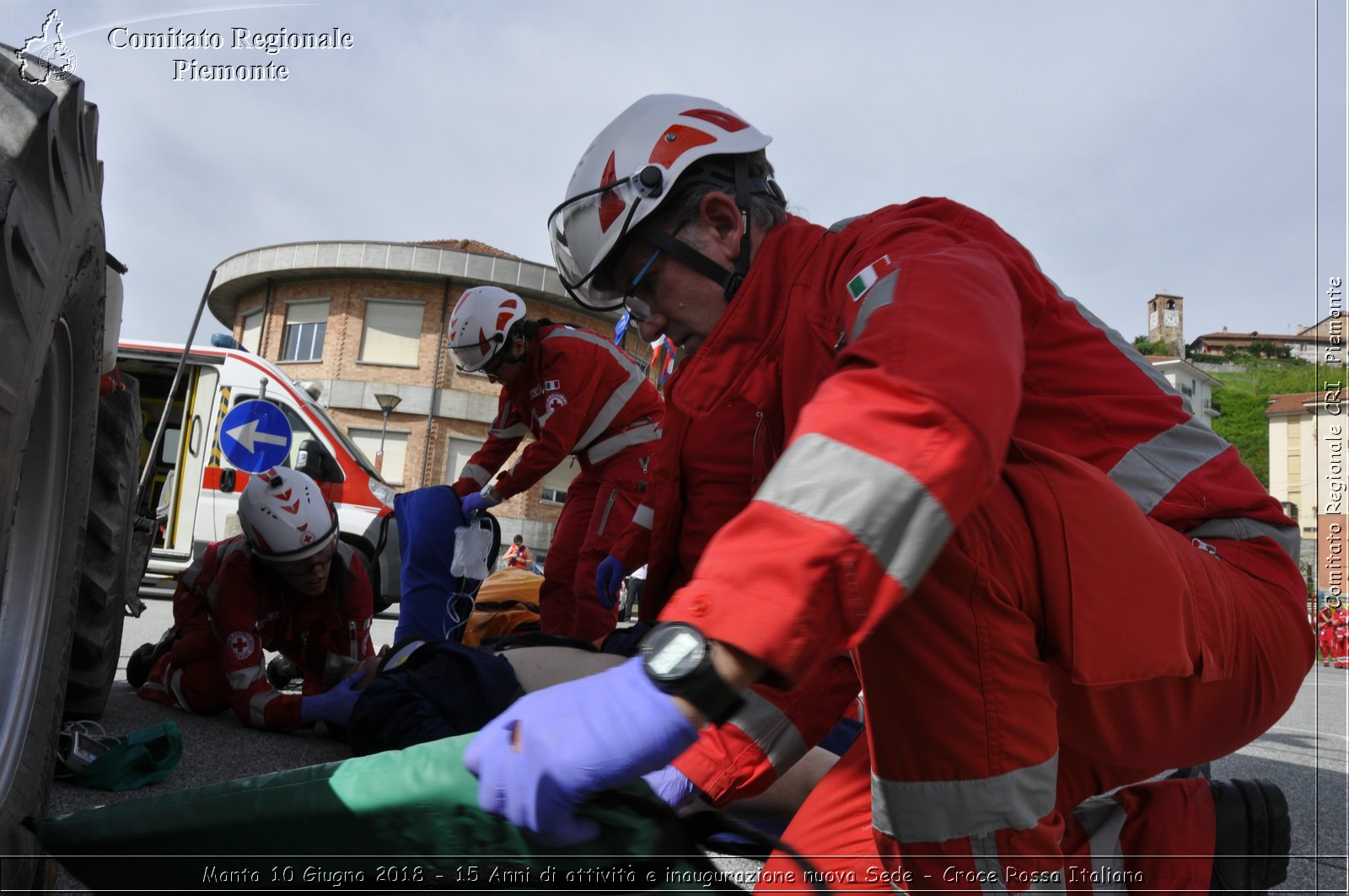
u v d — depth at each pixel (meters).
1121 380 1.26
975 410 0.76
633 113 1.38
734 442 2.85
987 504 1.05
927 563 0.75
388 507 9.57
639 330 1.45
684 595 0.74
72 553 1.74
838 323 1.19
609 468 4.15
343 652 3.37
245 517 2.95
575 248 1.41
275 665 4.00
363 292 28.70
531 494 27.50
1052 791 1.08
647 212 1.31
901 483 0.73
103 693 2.75
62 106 1.45
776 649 0.70
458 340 4.00
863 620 0.74
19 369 1.27
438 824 0.95
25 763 1.46
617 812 0.80
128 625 5.94
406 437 28.30
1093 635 1.04
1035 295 1.21
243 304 30.70
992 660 1.02
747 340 1.33
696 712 0.70
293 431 9.78
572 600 4.21
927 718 1.04
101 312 1.74
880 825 1.09
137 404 2.87
